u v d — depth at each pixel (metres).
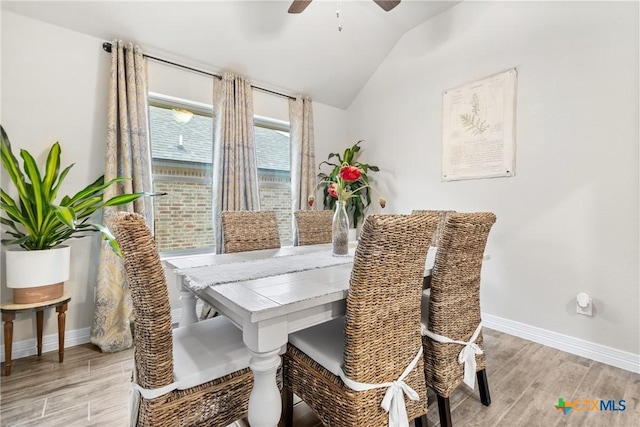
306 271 1.51
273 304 1.02
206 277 1.38
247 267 1.59
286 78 3.35
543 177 2.35
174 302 2.82
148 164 2.53
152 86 2.65
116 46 2.38
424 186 3.19
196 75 2.89
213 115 2.97
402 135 3.40
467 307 1.54
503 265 2.59
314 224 2.63
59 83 2.25
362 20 2.99
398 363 1.19
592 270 2.13
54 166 2.02
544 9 2.32
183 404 1.09
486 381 1.64
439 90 3.03
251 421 1.08
